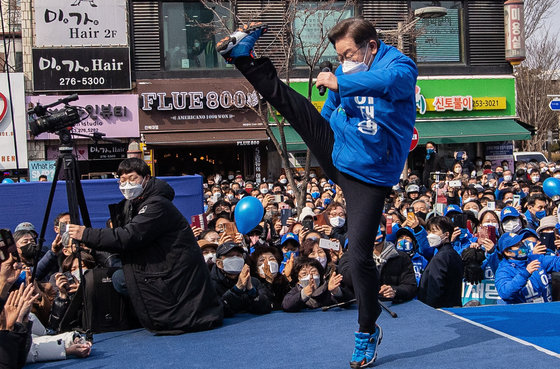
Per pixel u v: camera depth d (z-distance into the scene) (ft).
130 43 68.64
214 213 35.35
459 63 74.90
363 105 12.47
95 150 67.36
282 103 13.03
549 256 22.82
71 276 19.38
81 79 67.31
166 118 68.49
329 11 61.11
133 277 17.19
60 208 29.45
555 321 16.12
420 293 21.54
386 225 24.36
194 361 14.37
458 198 42.98
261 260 21.39
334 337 15.76
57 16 66.90
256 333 16.66
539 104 120.67
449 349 14.10
